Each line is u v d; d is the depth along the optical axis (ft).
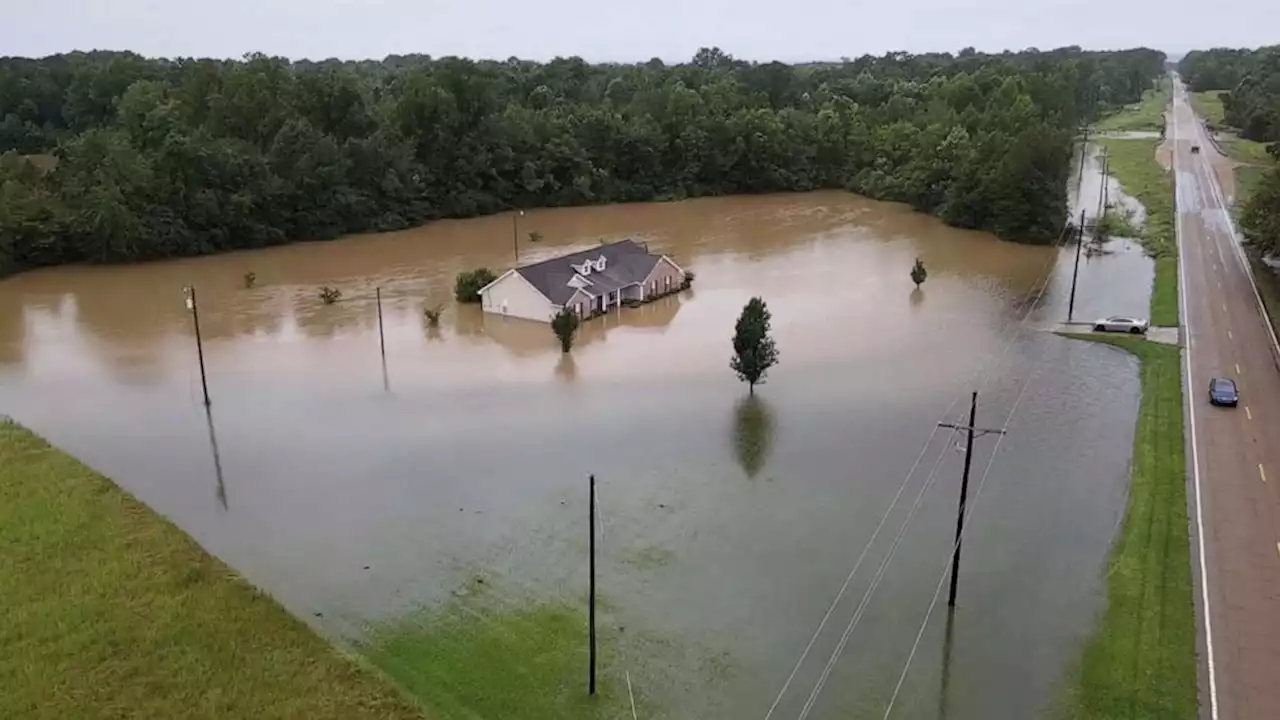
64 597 82.64
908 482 114.83
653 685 77.51
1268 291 200.54
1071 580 92.48
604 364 162.91
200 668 73.82
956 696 76.02
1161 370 151.94
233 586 86.28
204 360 165.99
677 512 107.55
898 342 173.47
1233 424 128.98
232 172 264.52
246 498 111.34
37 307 203.31
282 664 75.10
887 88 479.41
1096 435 129.08
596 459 122.31
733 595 90.58
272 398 146.30
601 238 285.84
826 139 378.32
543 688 77.05
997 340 173.88
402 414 139.03
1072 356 163.84
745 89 459.32
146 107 300.81
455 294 212.84
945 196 309.22
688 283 223.30
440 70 332.60
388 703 71.31
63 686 71.05
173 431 132.77
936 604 88.84
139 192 248.93
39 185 254.47
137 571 87.30
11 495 102.37
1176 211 290.15
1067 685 76.89
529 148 342.03
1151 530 100.01
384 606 88.69
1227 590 88.89
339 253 265.13
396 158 306.96
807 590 91.40
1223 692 74.74
